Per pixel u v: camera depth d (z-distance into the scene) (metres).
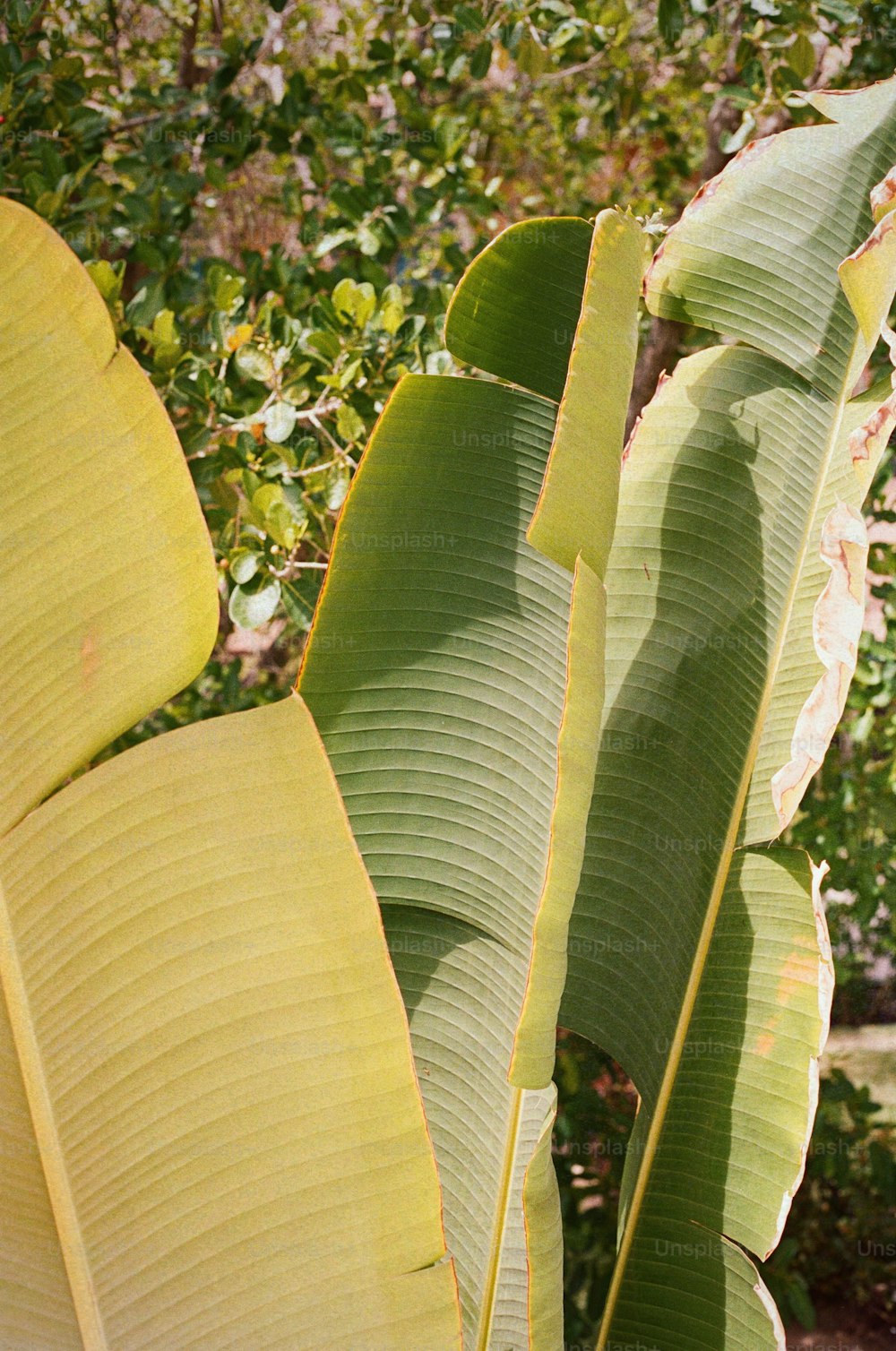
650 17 4.71
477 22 3.79
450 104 4.74
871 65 3.89
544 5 3.85
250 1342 2.50
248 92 4.40
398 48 4.16
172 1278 2.49
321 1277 2.49
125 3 4.62
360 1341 2.50
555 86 5.09
